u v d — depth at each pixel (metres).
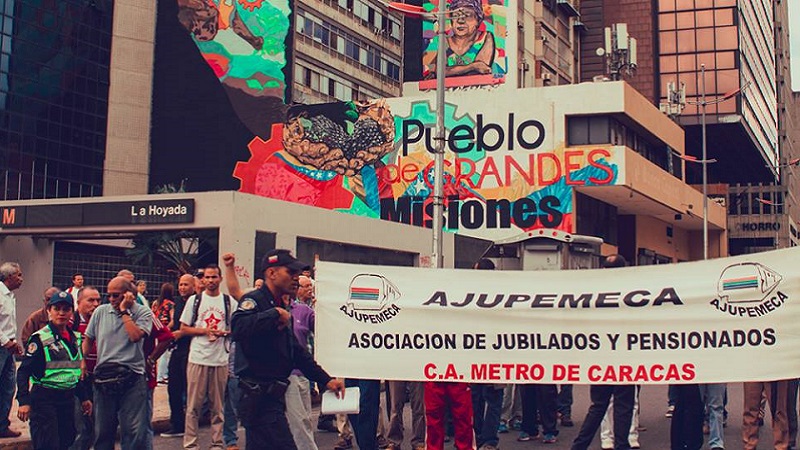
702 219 58.75
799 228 119.75
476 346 9.35
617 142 45.69
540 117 44.75
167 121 55.97
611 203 49.78
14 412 13.81
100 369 8.69
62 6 56.47
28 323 11.96
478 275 9.44
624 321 9.11
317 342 9.54
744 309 8.84
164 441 11.92
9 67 54.16
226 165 54.00
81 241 32.50
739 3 78.75
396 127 47.34
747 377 8.80
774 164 101.06
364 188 48.00
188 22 56.12
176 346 12.41
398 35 60.47
